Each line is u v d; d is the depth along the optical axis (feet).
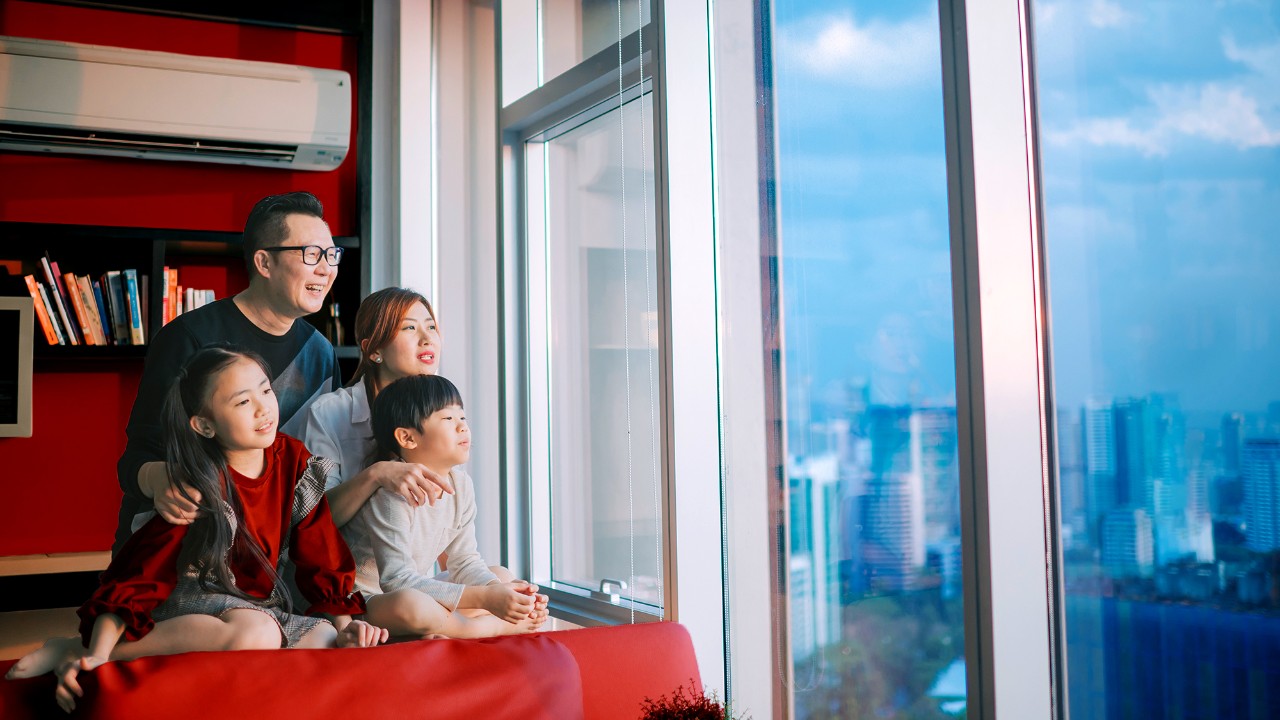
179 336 7.96
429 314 8.59
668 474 7.25
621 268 8.57
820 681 6.35
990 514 5.15
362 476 8.01
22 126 8.85
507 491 9.77
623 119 8.57
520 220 9.96
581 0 9.20
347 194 10.52
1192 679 4.38
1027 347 5.16
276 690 5.18
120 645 6.79
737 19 7.06
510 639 6.03
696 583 7.18
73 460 9.51
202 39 10.11
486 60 10.38
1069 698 4.96
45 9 9.52
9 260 9.18
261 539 7.54
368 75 10.17
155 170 9.83
